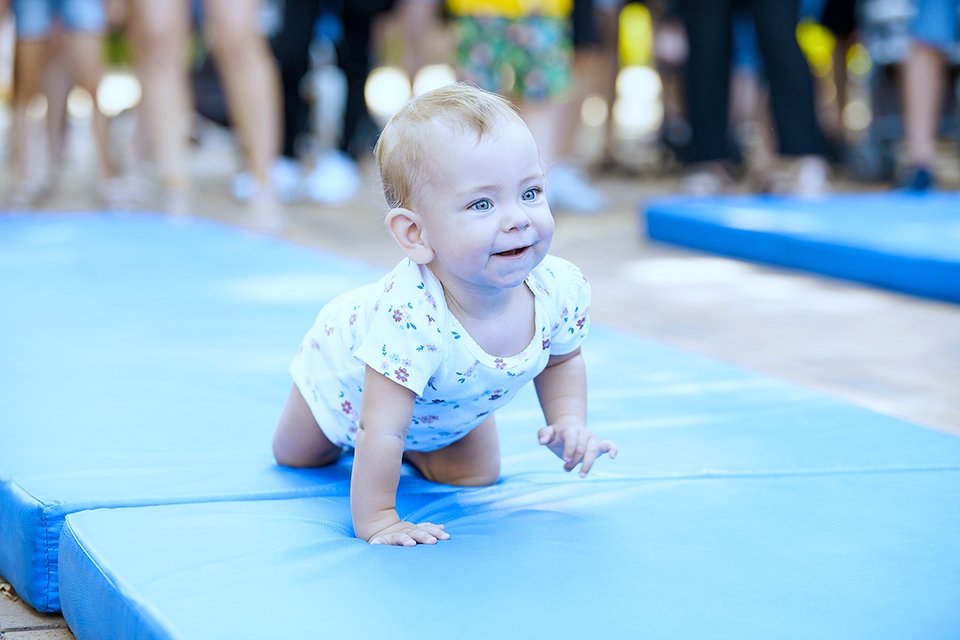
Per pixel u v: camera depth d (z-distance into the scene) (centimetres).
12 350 251
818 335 307
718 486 163
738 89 659
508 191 137
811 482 165
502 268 139
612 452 151
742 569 129
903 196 520
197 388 219
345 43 623
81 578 134
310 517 151
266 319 289
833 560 132
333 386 160
